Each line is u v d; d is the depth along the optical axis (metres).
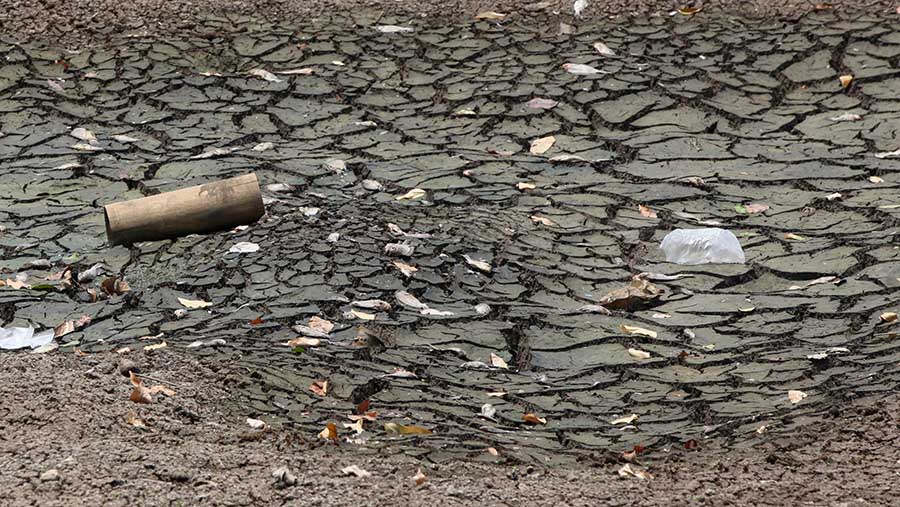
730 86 10.48
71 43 11.20
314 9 11.91
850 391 6.30
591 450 5.82
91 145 9.49
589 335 6.98
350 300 7.21
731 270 7.69
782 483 5.39
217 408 6.02
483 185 8.87
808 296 7.37
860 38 11.20
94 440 5.47
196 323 6.96
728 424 6.05
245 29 11.52
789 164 9.23
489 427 6.02
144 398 5.92
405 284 7.40
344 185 8.85
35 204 8.54
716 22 11.59
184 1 11.95
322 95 10.38
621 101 10.25
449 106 10.20
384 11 11.88
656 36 11.36
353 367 6.53
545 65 10.87
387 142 9.59
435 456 5.66
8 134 9.67
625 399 6.35
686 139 9.66
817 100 10.31
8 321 7.02
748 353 6.78
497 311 7.21
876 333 6.93
